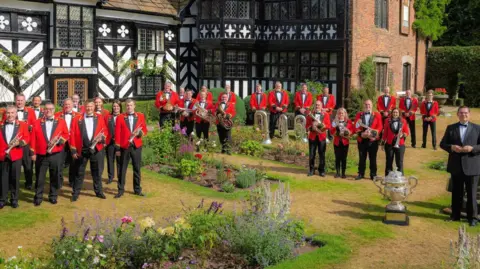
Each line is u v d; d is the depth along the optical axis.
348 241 7.50
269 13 21.41
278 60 21.66
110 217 8.28
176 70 21.55
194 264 6.35
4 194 8.84
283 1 20.95
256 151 13.92
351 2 19.52
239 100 19.69
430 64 29.25
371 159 11.61
